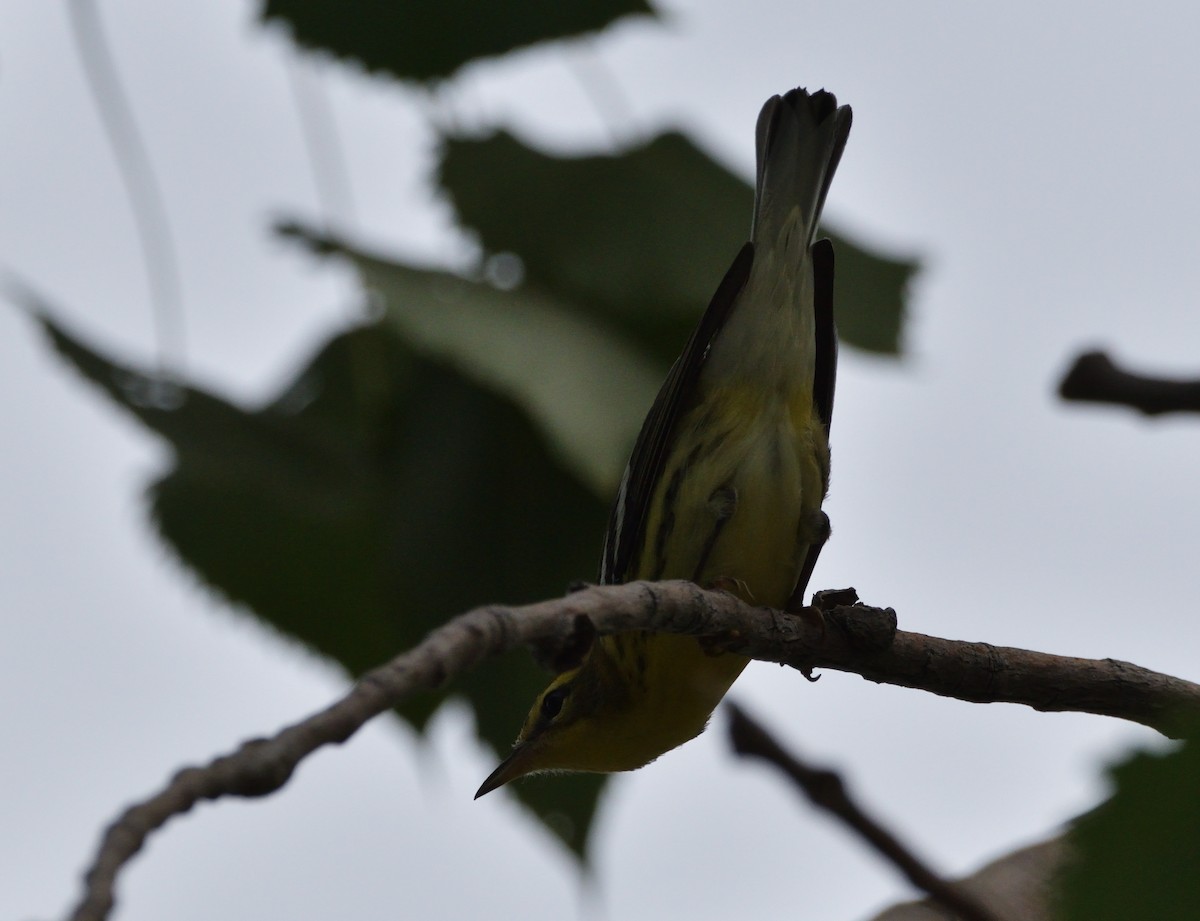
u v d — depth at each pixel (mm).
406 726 10680
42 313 9578
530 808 10430
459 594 10391
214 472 10273
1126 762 3412
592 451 9086
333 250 9664
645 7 10406
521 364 9320
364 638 11133
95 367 9680
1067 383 6543
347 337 11266
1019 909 5414
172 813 3627
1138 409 6410
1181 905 3307
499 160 10641
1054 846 3545
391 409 10703
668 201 10766
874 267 11617
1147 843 3354
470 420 10523
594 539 10383
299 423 10438
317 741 4008
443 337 9266
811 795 5773
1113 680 7984
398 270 9703
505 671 10617
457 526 10430
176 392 9875
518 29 10383
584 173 10648
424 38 10336
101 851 3432
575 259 10461
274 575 10977
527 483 10461
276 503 10578
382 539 10516
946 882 5555
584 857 10344
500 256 10562
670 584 7172
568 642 5137
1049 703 8086
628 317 10516
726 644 7977
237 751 3879
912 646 8047
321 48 10320
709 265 10531
